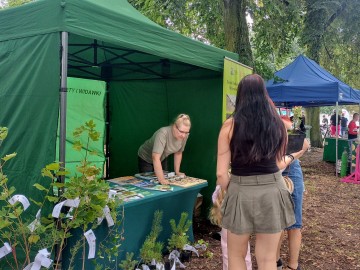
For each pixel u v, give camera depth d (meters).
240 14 9.59
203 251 4.07
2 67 2.92
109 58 5.40
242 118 2.27
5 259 2.86
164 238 3.86
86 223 2.56
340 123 17.47
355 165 9.20
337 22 15.28
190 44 3.88
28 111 2.72
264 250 2.36
